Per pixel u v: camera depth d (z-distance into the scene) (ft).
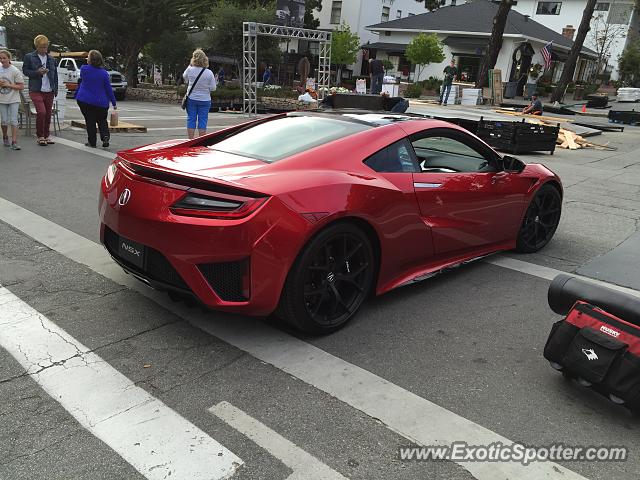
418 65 126.00
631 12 163.94
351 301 11.35
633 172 35.70
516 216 15.64
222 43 107.04
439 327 11.66
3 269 13.19
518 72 117.50
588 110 96.12
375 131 12.16
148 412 8.24
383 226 11.32
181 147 12.53
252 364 9.73
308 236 9.77
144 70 148.87
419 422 8.38
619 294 9.10
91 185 21.80
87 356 9.67
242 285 9.56
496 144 41.47
